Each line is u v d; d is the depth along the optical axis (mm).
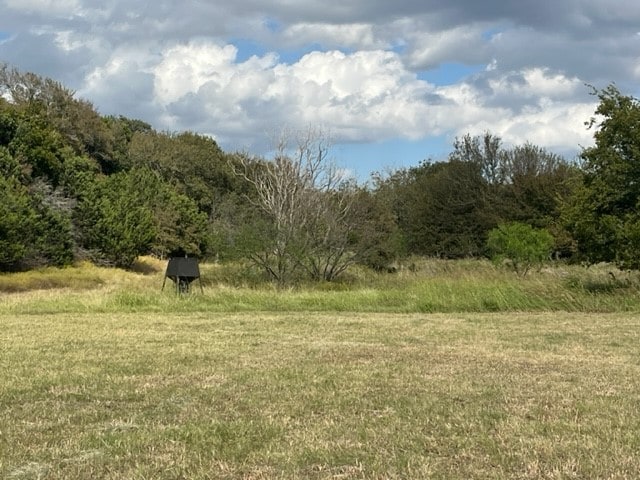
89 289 30375
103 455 5191
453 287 19969
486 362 9633
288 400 7051
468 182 53625
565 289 19031
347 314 17375
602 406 6758
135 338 12305
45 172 46906
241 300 19438
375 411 6605
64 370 8797
